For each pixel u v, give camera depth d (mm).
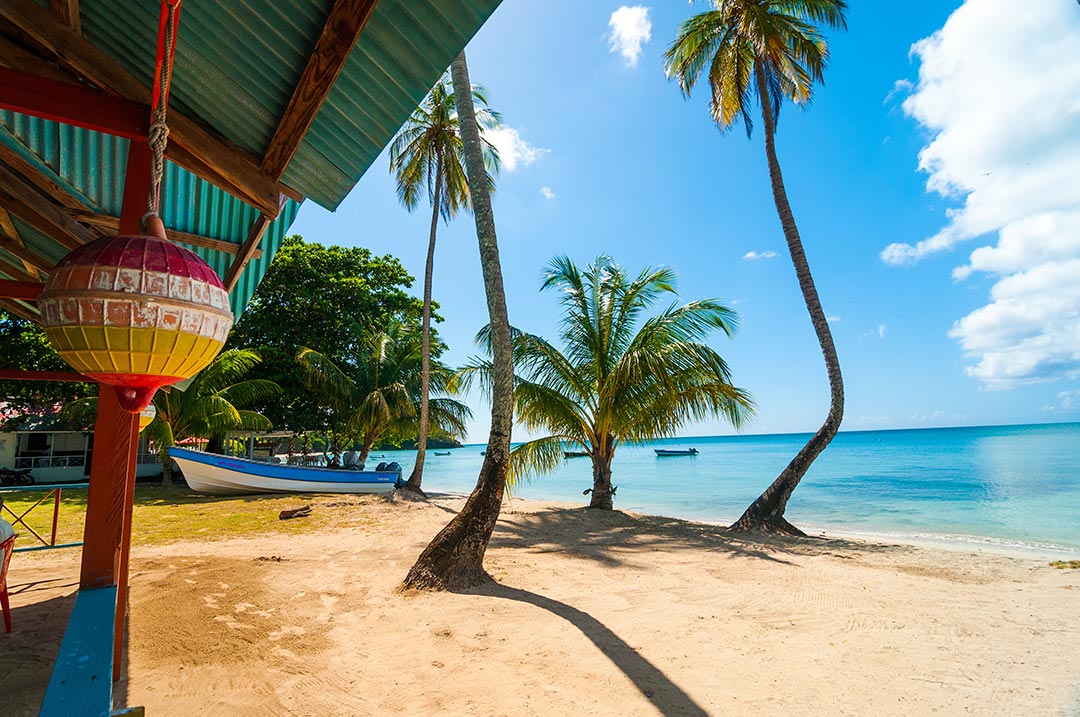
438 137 18359
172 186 4320
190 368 1608
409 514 13625
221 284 1670
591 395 14055
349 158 3184
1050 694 3916
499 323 7520
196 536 10406
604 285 14227
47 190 4105
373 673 4133
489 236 7797
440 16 2264
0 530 4406
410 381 21812
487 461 7168
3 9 2398
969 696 3893
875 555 9250
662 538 10547
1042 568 8188
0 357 20438
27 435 22344
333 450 25625
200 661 4105
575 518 12727
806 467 12000
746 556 8891
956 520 15898
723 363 12297
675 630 5180
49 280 1471
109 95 2598
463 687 3922
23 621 4801
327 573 7270
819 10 12875
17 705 3223
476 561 6793
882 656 4605
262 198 3166
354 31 2145
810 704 3760
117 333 1425
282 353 22859
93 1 2623
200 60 2641
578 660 4422
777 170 13430
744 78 13789
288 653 4406
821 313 12633
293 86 2652
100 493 2828
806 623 5457
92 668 1647
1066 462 34750
